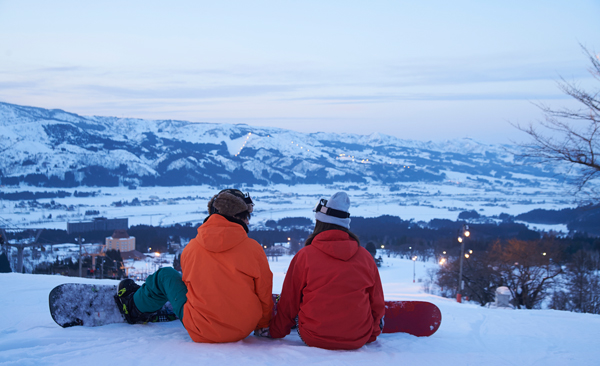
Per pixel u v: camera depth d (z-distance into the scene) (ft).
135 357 5.83
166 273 7.37
